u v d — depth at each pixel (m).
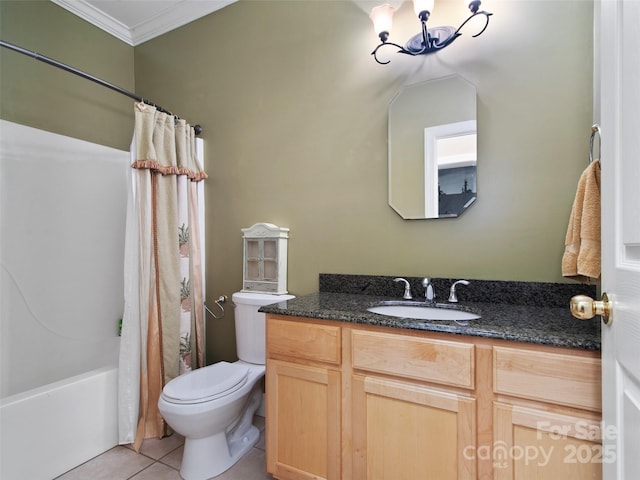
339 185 1.82
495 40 1.46
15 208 1.93
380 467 1.16
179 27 2.41
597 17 1.23
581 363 0.89
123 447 1.72
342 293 1.78
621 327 0.60
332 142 1.84
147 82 2.57
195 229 2.15
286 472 1.34
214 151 2.24
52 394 1.49
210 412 1.40
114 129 2.52
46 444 1.46
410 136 1.63
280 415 1.36
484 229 1.48
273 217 2.02
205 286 2.26
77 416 1.58
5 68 1.98
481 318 1.16
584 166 1.31
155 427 1.82
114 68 2.51
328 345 1.25
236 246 2.15
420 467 1.09
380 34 1.56
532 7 1.40
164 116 1.94
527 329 0.99
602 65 0.71
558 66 1.35
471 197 1.50
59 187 2.11
